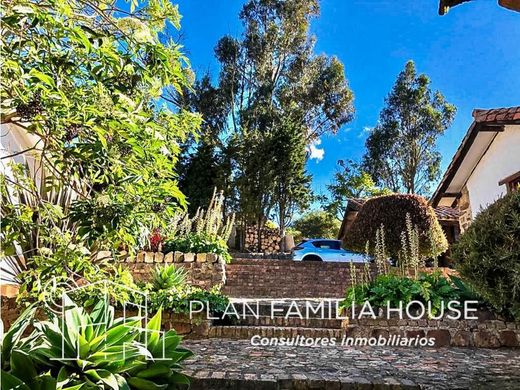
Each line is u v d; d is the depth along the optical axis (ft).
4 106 9.40
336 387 12.74
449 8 10.25
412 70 108.99
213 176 67.62
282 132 69.46
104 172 10.18
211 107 83.10
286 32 86.48
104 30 8.90
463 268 16.34
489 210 16.34
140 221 10.48
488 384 12.84
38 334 10.01
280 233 69.31
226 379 12.84
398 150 108.78
